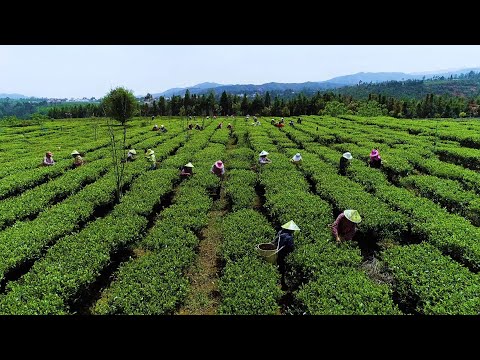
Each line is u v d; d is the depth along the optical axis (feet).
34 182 72.79
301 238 39.73
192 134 150.20
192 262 38.40
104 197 57.31
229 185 64.54
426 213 47.34
